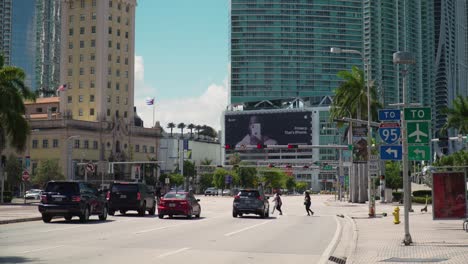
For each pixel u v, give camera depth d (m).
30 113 146.25
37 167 119.69
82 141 126.12
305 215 45.38
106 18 134.50
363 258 16.12
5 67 69.88
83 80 134.50
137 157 139.62
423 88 180.88
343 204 72.31
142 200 40.25
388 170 97.88
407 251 17.81
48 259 15.48
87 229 26.86
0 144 70.25
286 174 182.88
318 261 16.09
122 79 137.88
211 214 44.56
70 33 136.38
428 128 20.23
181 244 20.16
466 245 19.39
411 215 41.31
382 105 75.00
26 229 26.72
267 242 21.72
